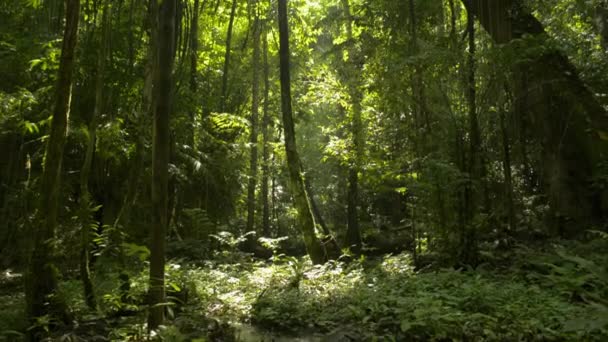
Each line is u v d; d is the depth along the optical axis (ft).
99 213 35.94
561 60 32.86
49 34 32.78
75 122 31.76
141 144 26.76
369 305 23.41
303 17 57.57
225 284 31.76
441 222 28.45
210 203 48.52
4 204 35.63
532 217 35.81
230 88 53.98
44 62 29.84
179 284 24.91
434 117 30.71
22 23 36.94
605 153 31.71
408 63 29.12
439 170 27.02
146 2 30.78
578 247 26.68
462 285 22.99
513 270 25.93
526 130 36.99
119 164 35.81
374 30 38.27
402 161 36.40
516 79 33.47
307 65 62.18
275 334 22.00
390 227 57.52
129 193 26.07
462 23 46.32
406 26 34.81
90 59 31.81
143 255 19.69
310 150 75.66
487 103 30.55
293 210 67.26
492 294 21.71
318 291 28.30
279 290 28.58
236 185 51.42
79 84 33.14
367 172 42.34
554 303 19.77
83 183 21.63
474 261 27.78
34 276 18.70
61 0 32.78
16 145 38.40
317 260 37.04
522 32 33.24
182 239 42.98
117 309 21.26
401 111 34.99
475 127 28.68
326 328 22.43
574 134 32.96
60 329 18.54
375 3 37.45
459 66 29.27
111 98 32.12
